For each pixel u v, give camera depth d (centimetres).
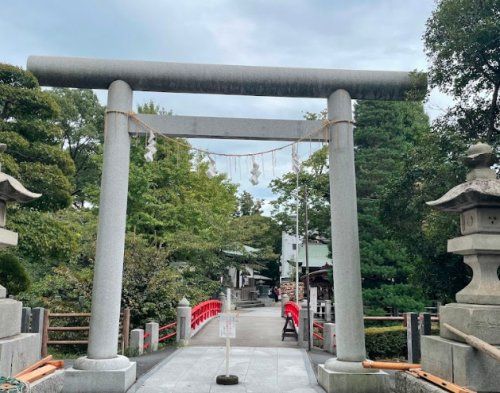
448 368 546
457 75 928
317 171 2844
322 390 836
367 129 2377
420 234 1080
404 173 1049
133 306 1461
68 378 794
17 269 1190
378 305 2080
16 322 556
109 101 904
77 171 3394
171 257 2350
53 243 1218
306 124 934
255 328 1873
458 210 623
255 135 925
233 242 2700
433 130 1017
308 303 1398
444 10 903
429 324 864
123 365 832
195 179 2561
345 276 855
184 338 1434
